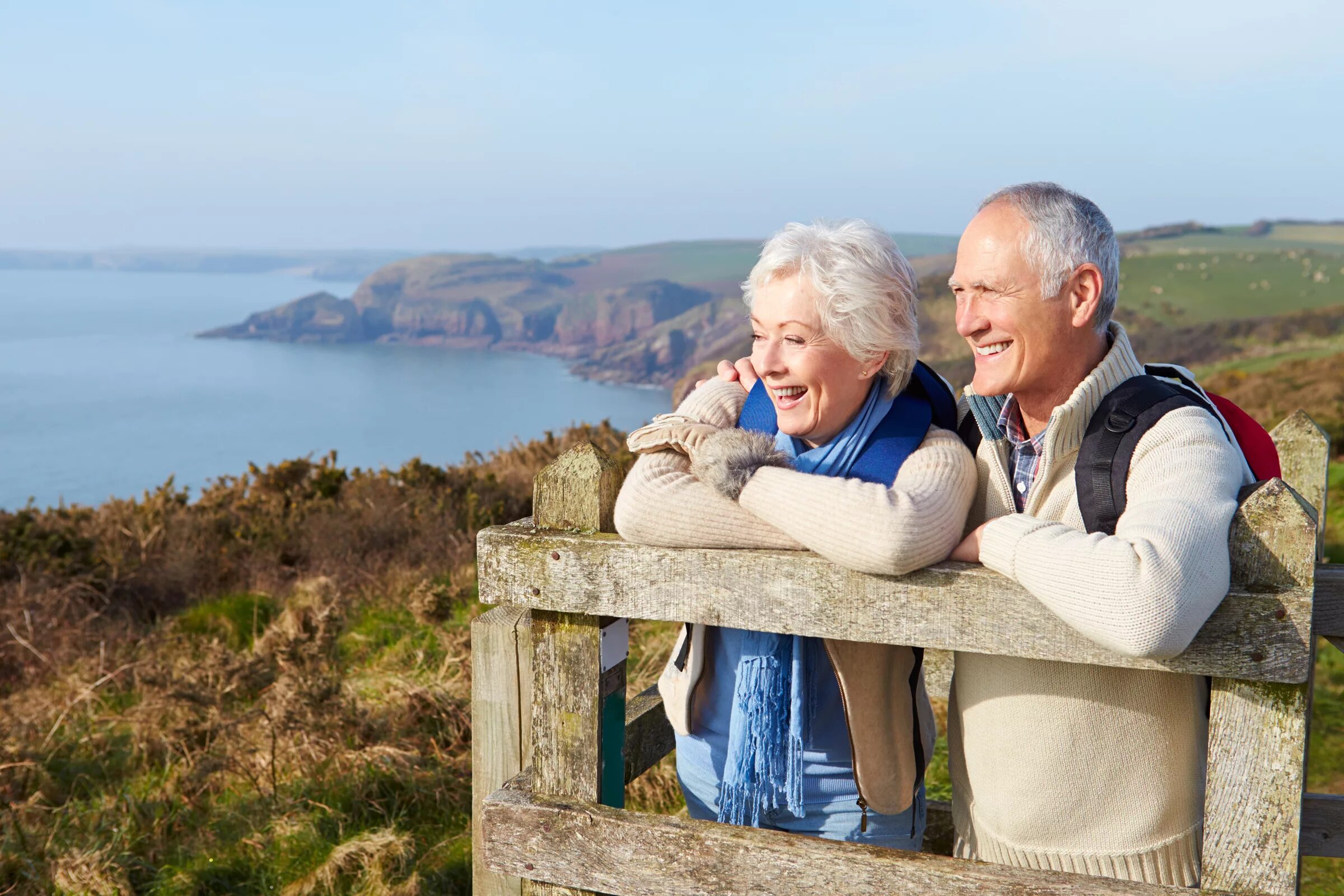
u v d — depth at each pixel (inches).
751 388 75.8
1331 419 484.7
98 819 143.6
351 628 226.2
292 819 141.6
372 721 163.8
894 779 67.9
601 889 61.2
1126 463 57.3
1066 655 50.9
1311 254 5738.2
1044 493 61.7
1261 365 2244.1
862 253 63.8
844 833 70.4
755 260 67.9
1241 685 49.1
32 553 265.4
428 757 158.4
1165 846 58.6
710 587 57.2
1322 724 172.6
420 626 224.2
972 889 52.8
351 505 312.5
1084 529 58.4
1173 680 58.2
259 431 7431.1
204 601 257.4
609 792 66.2
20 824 140.8
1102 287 61.1
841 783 70.2
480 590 63.1
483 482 347.6
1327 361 1130.7
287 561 287.4
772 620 56.3
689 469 62.9
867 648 65.8
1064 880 52.3
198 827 142.3
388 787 148.6
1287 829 49.0
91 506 334.0
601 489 61.4
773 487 56.9
